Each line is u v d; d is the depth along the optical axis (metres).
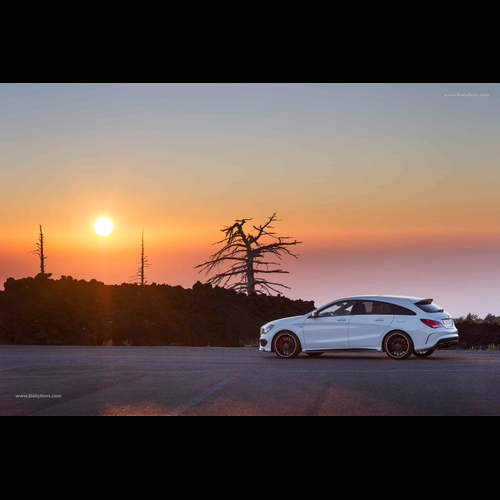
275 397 10.73
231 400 10.48
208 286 42.88
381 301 17.52
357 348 17.38
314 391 11.33
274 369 15.00
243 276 51.38
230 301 42.44
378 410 9.48
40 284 34.47
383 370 14.48
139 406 10.04
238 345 35.75
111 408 9.89
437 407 9.69
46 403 10.38
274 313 43.50
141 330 33.22
